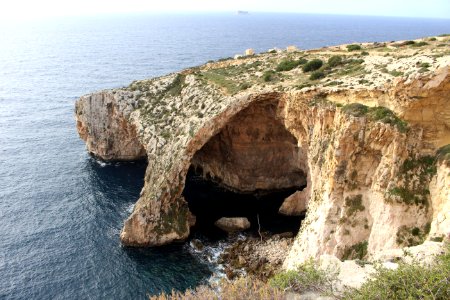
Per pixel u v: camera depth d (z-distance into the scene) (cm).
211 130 6225
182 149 6156
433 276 1530
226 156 7219
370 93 4094
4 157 8469
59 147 9225
